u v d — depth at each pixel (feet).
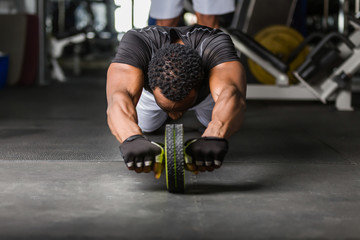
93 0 33.71
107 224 3.81
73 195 4.62
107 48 41.57
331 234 3.62
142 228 3.72
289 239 3.51
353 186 5.05
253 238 3.53
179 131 4.28
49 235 3.57
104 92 16.55
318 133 8.83
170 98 4.61
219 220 3.92
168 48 4.63
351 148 7.36
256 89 12.80
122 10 26.81
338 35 11.23
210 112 6.47
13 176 5.37
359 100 14.46
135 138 4.22
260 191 4.83
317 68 11.59
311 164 6.18
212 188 4.93
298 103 13.97
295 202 4.44
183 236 3.56
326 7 14.70
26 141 7.72
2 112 11.35
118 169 5.77
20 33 18.10
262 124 9.95
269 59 12.17
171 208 4.23
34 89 17.24
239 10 14.38
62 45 20.89
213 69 5.08
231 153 6.89
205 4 9.57
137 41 5.22
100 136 8.29
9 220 3.89
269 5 13.93
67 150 6.97
